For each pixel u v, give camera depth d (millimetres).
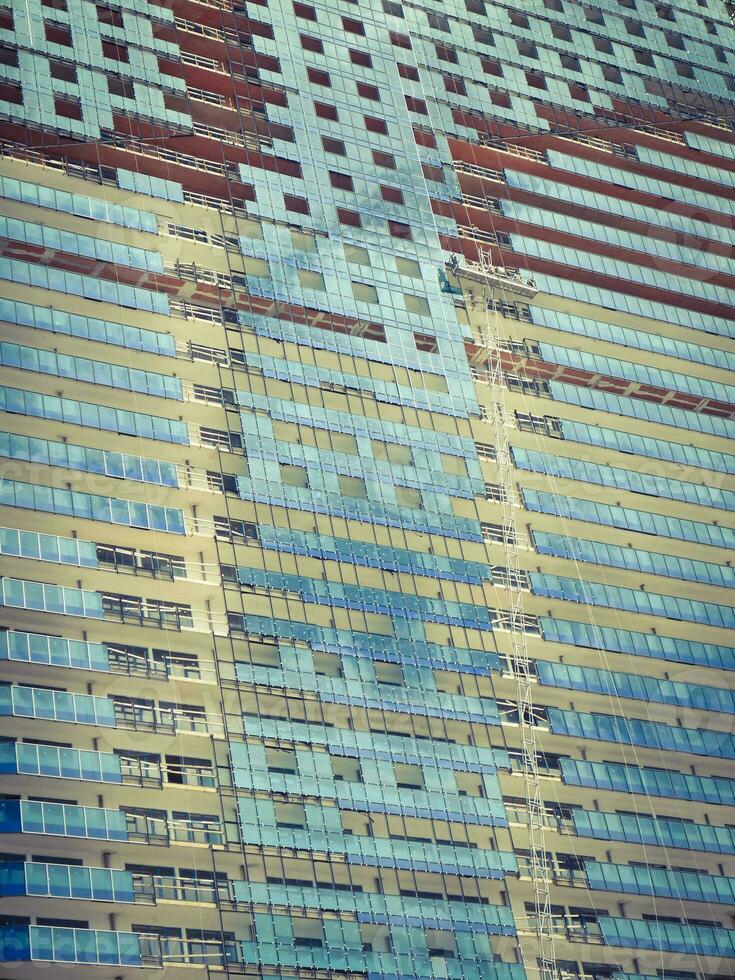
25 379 94500
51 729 83438
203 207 110000
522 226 126000
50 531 90250
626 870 99000
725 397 127312
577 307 125375
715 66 148500
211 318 106562
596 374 121875
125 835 81875
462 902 90625
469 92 130375
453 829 92938
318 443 103625
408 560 102062
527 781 98375
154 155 110375
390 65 127250
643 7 148250
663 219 134000
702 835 102688
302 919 85250
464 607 102250
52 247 100312
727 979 98312
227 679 90500
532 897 94375
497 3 138375
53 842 80250
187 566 94125
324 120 120250
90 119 108000
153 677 88062
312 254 112625
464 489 107750
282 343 106750
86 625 87312
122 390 97250
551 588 108125
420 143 124438
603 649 107500
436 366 112812
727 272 134125
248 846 85688
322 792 89562
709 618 113375
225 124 115750
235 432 100688
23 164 104375
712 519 119250
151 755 87125
